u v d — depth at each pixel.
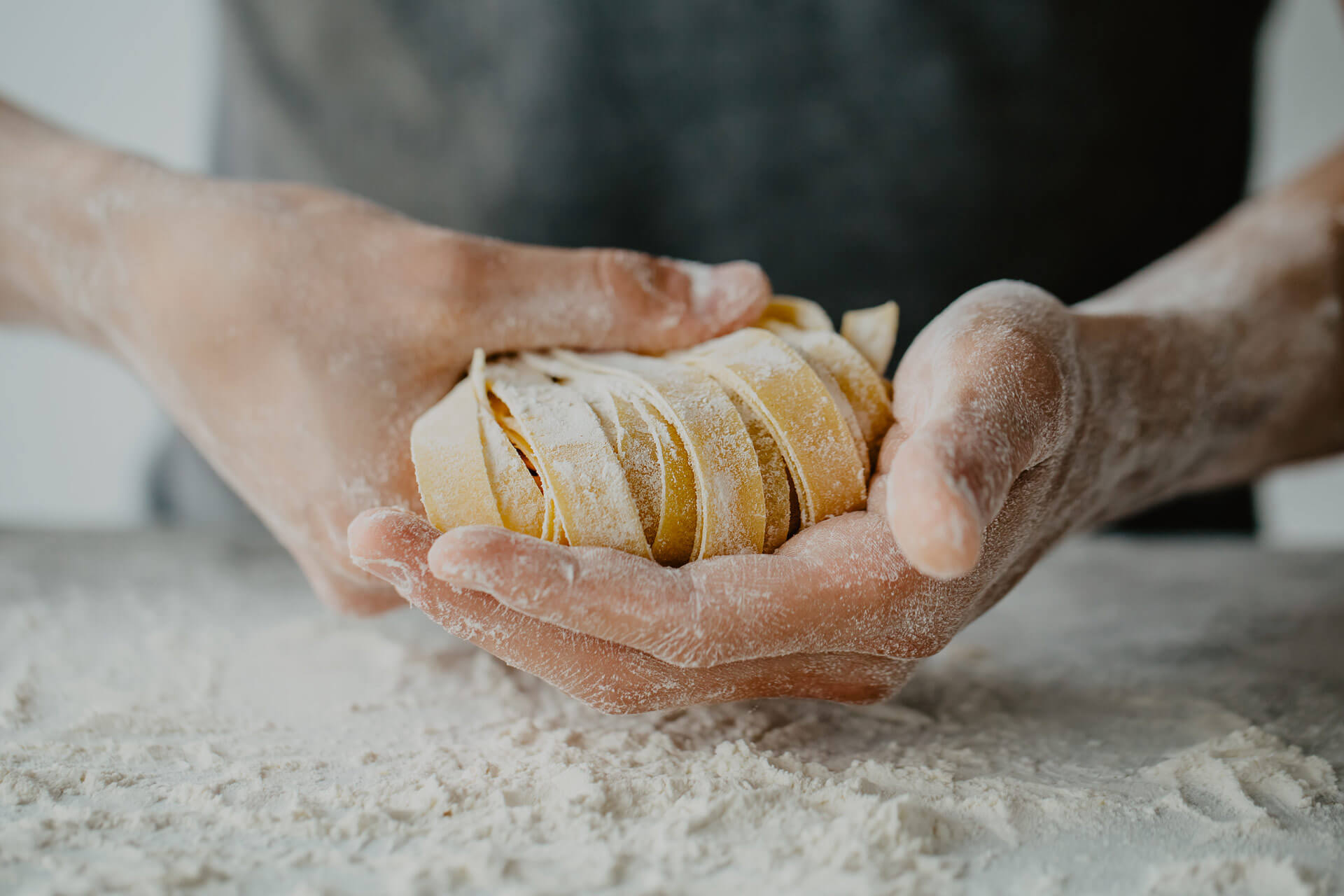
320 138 0.76
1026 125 0.70
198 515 0.86
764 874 0.29
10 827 0.31
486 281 0.37
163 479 0.88
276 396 0.38
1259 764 0.34
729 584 0.32
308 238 0.39
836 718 0.39
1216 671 0.44
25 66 1.33
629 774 0.33
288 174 0.78
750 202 0.72
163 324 0.40
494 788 0.33
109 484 1.43
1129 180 0.72
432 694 0.40
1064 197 0.71
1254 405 0.46
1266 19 0.75
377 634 0.46
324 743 0.36
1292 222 0.49
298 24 0.73
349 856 0.30
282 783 0.33
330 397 0.38
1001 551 0.35
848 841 0.30
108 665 0.42
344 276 0.38
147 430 1.42
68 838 0.30
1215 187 0.75
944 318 0.37
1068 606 0.54
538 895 0.28
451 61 0.71
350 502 0.38
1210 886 0.29
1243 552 0.67
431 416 0.35
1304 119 1.28
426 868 0.29
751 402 0.35
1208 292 0.47
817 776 0.34
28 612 0.49
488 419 0.34
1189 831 0.32
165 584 0.54
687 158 0.71
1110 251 0.73
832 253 0.72
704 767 0.34
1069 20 0.68
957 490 0.28
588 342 0.38
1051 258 0.73
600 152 0.71
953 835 0.31
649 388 0.34
